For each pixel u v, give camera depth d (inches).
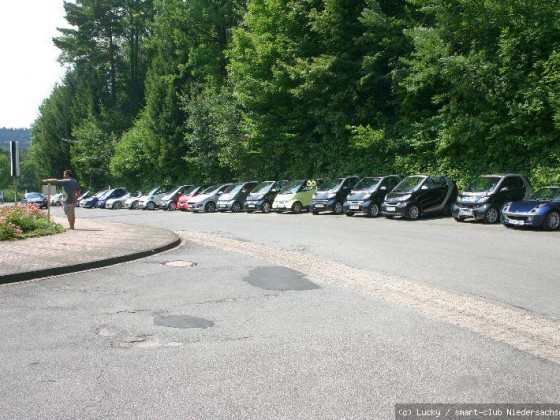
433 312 241.4
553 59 682.2
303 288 297.7
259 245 499.8
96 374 167.8
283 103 1206.9
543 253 403.9
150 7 2375.7
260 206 1023.6
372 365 174.4
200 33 1827.0
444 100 887.1
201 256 432.1
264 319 233.0
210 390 154.6
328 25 1018.1
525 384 158.4
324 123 1101.7
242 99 1225.4
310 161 1166.3
